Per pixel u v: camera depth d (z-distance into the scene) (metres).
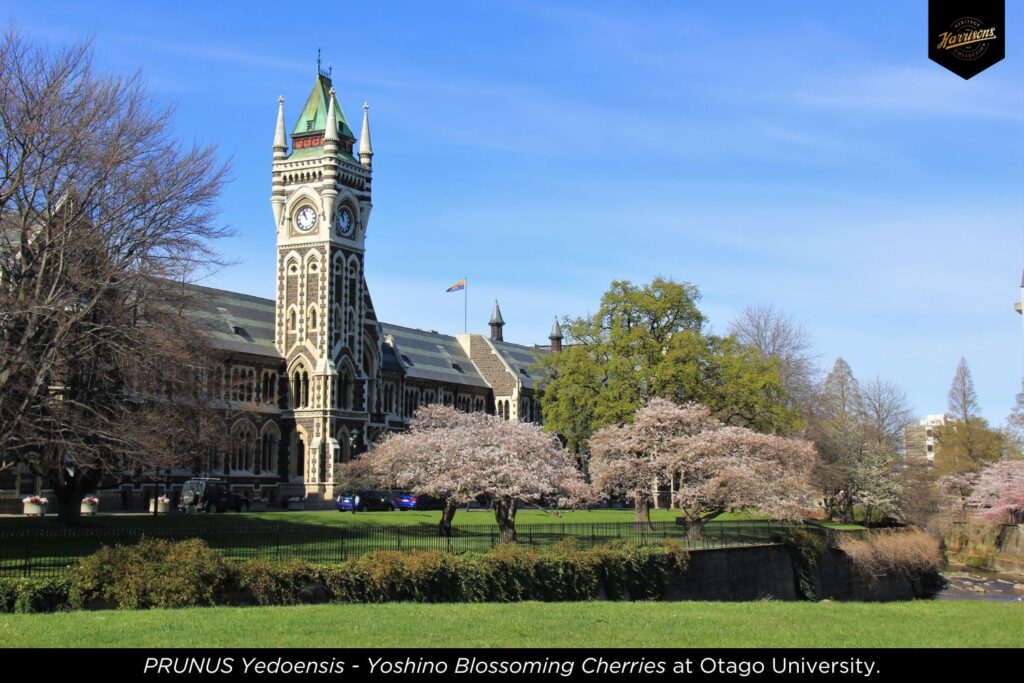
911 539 87.50
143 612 34.44
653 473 78.81
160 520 73.19
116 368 60.66
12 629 29.95
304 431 112.69
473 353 158.12
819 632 33.97
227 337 109.44
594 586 51.38
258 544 55.09
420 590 44.22
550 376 104.00
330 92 119.38
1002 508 105.81
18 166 53.41
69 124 55.09
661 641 30.86
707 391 91.44
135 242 59.44
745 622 35.97
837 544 81.19
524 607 38.78
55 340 52.47
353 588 42.53
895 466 114.06
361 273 119.44
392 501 104.31
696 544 68.75
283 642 28.86
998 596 84.50
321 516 82.94
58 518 68.44
